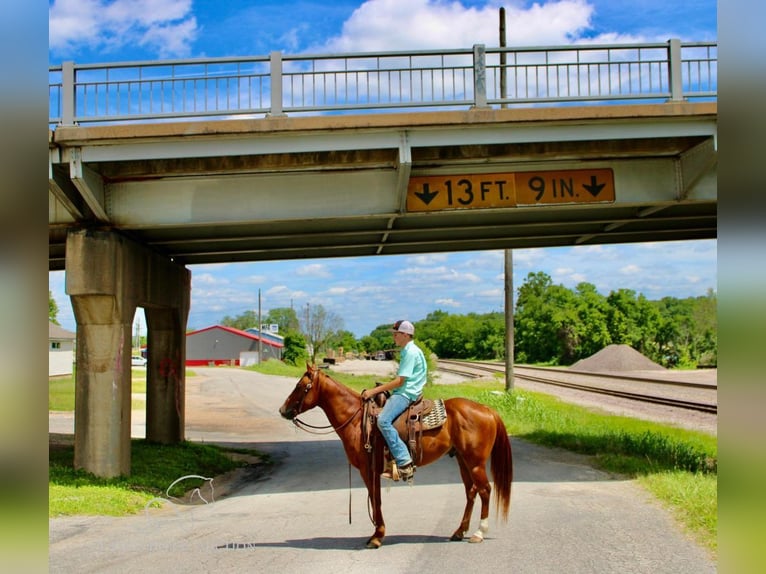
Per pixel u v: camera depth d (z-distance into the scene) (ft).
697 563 22.00
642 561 22.31
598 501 32.30
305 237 50.70
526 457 47.67
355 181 39.06
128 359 41.24
